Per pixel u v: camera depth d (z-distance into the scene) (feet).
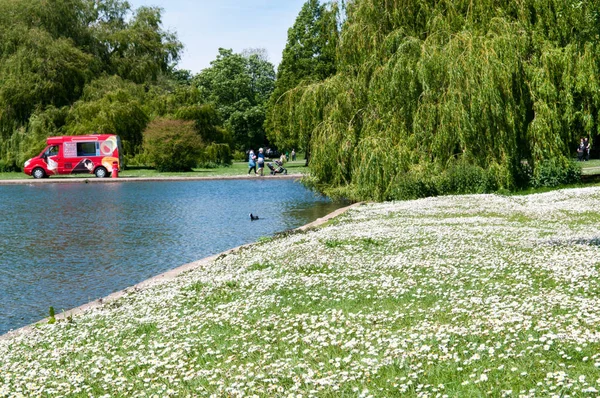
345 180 91.20
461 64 81.82
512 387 17.63
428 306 27.89
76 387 20.89
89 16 219.41
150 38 225.35
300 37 221.05
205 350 24.09
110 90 197.16
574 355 19.71
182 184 147.33
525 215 62.69
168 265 52.13
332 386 18.79
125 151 192.34
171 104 208.54
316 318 26.68
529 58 86.48
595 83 82.99
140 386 20.68
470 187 84.33
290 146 259.19
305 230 60.34
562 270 33.58
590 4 47.47
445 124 82.28
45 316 37.11
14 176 177.88
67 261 54.34
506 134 82.38
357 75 93.20
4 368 23.73
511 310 25.32
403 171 84.48
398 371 19.67
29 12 195.72
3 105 184.03
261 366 21.34
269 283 34.86
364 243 47.34
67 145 172.35
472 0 89.30
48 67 188.55
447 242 45.47
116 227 75.46
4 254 57.93
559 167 86.53
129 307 32.53
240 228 73.77
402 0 91.66
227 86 310.04
